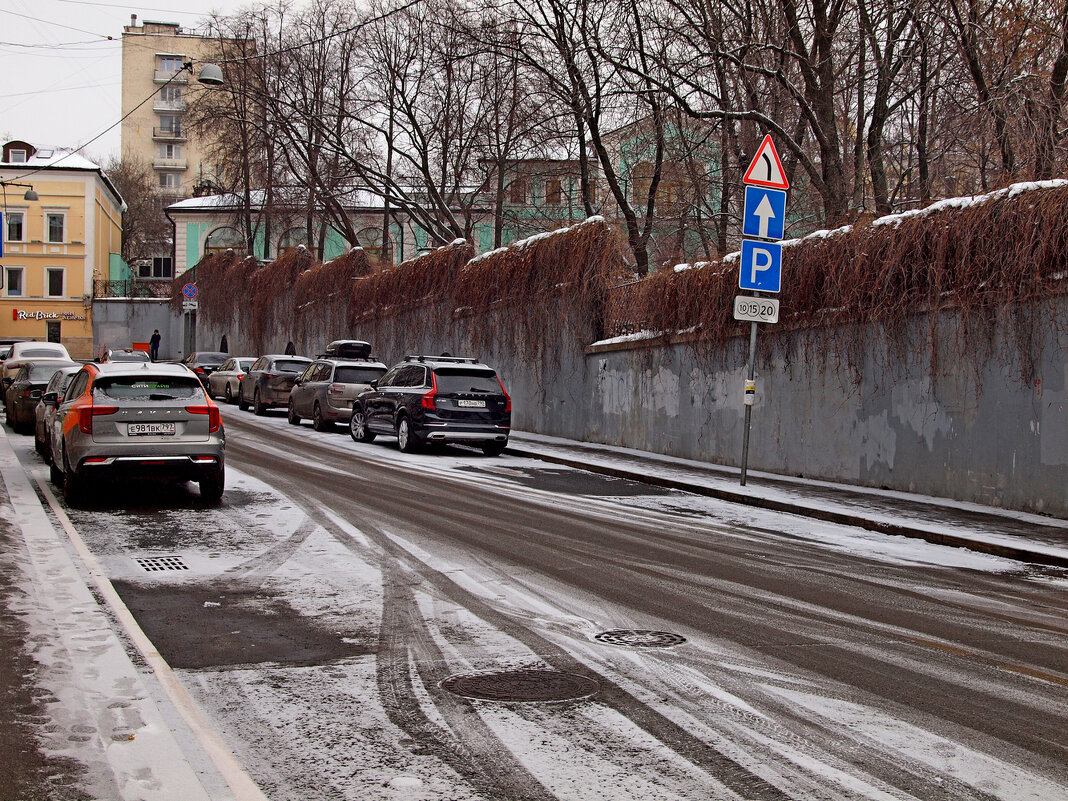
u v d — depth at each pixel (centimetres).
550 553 929
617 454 1934
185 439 1166
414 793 394
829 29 2170
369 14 3925
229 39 4253
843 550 1021
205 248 6359
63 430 1180
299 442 2108
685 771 419
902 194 2467
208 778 398
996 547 1022
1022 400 1234
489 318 2555
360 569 835
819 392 1570
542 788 400
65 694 484
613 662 577
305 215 4650
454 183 4031
